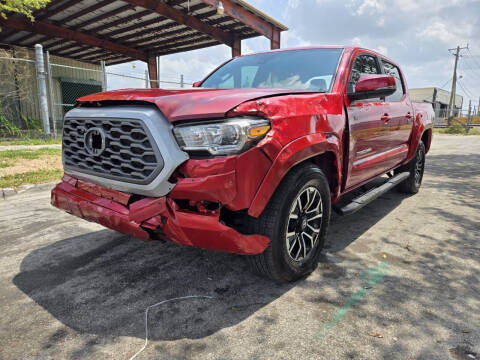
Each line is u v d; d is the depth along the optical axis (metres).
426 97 34.28
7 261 2.88
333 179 2.88
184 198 1.97
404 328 2.02
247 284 2.53
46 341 1.89
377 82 2.78
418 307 2.23
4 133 11.13
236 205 1.98
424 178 6.69
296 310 2.19
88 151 2.37
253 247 2.08
